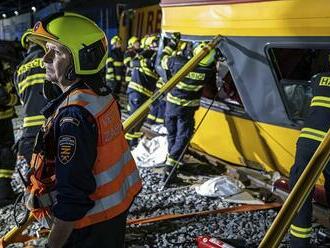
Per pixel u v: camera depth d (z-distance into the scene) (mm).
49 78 2250
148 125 9047
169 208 5117
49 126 2158
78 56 2129
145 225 4660
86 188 2039
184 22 6586
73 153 2012
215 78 6570
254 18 5246
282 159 5562
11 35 30281
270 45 5105
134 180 2447
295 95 5129
